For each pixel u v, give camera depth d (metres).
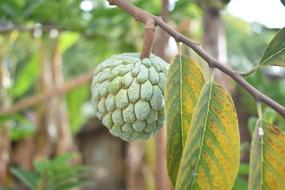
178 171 0.54
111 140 3.21
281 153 0.53
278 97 1.42
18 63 1.68
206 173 0.53
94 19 1.25
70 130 1.54
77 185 1.03
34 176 1.03
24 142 1.54
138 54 0.67
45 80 1.42
